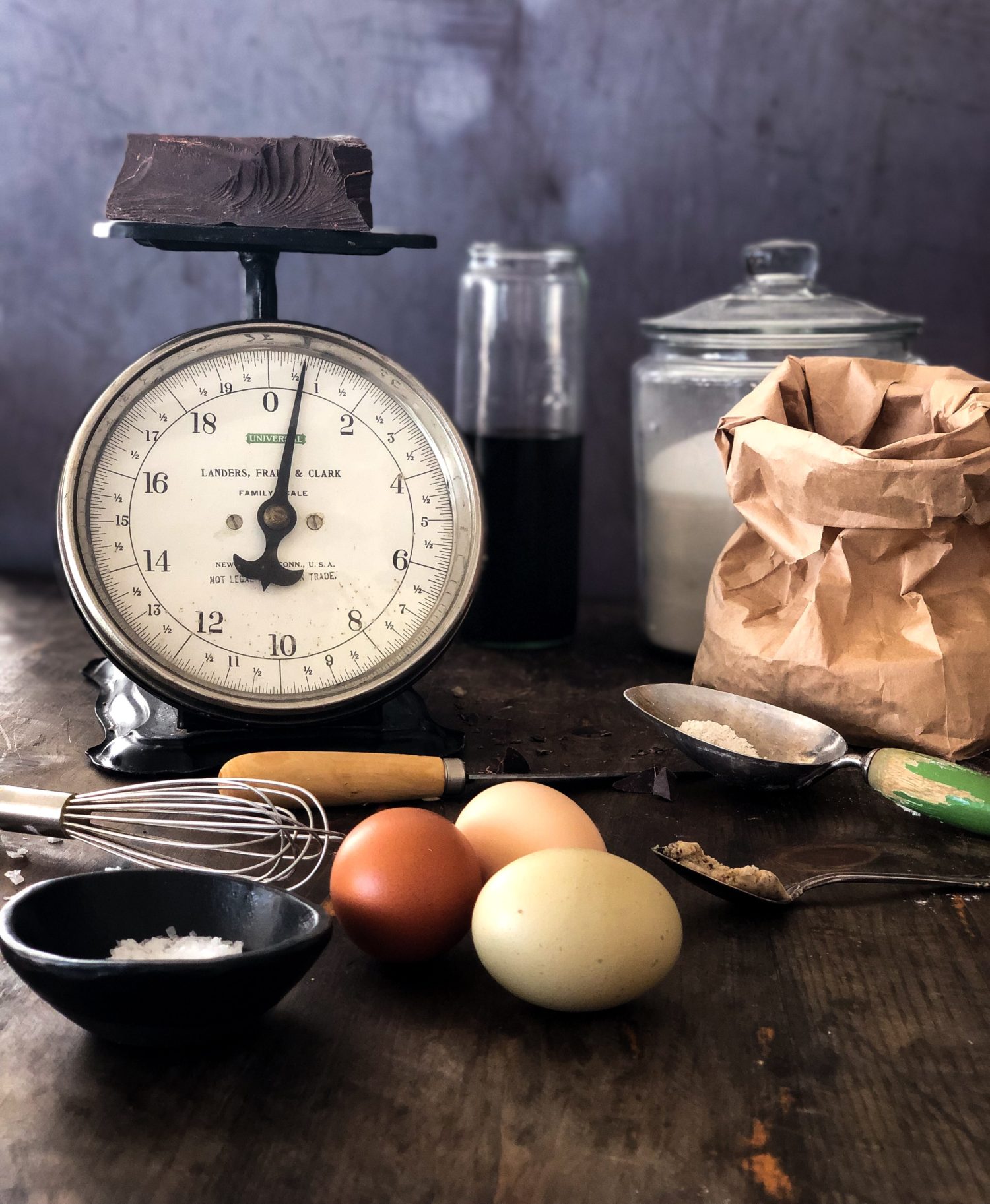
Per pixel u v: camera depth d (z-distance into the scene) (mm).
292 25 799
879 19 771
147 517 491
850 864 463
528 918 349
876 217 799
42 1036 347
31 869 438
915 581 543
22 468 878
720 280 818
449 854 382
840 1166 305
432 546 519
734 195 804
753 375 648
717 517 668
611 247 820
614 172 808
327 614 508
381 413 514
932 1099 329
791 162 795
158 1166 299
